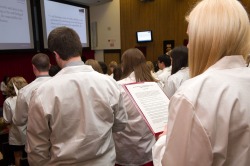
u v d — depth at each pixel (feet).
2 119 8.82
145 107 3.50
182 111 1.73
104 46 24.79
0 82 16.14
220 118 1.66
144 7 22.40
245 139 1.66
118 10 23.57
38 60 6.13
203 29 1.86
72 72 3.21
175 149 1.75
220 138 1.65
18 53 17.08
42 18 18.02
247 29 1.85
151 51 22.58
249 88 1.76
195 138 1.66
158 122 3.33
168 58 9.96
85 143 3.03
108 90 3.31
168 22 21.49
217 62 1.88
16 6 15.72
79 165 3.11
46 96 3.01
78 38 3.39
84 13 23.04
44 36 18.26
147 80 4.70
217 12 1.83
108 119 3.27
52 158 3.12
